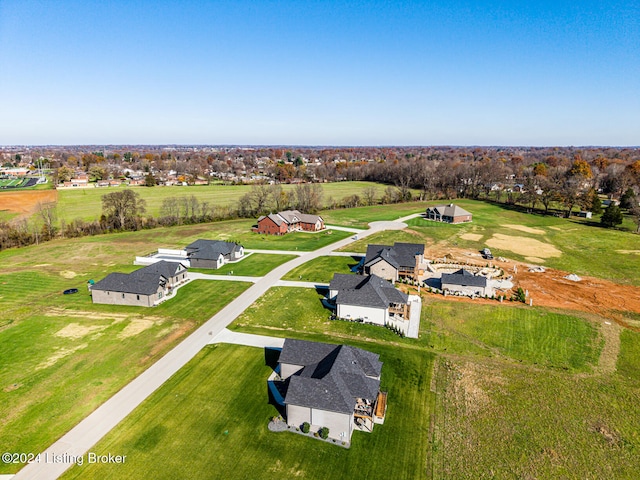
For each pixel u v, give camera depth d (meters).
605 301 58.53
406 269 67.44
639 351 44.97
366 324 51.12
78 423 32.72
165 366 41.09
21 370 40.16
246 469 28.33
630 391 37.88
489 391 37.59
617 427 33.12
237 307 56.00
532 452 30.31
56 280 66.88
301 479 27.52
